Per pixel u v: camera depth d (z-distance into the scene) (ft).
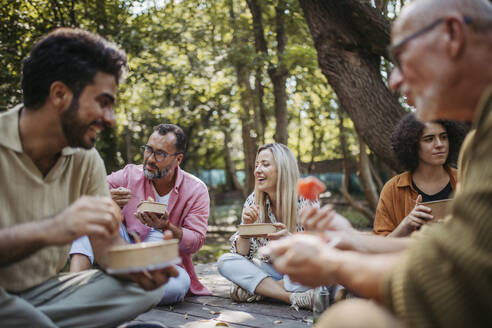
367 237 5.58
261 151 11.18
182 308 10.02
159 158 10.92
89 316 5.82
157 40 34.81
